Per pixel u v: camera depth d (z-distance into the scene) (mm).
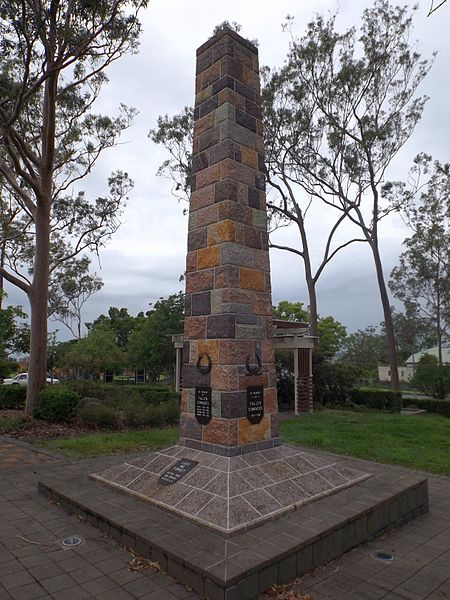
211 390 4852
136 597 2986
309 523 3744
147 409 11414
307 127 18734
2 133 10875
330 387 17625
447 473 6645
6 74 11656
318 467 4926
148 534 3559
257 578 3016
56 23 10016
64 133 14422
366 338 50000
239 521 3635
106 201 16281
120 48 11031
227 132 5246
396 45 18047
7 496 5137
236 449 4633
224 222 5066
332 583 3281
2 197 16219
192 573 3059
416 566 3582
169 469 4684
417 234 25344
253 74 5746
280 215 20719
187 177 18625
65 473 5613
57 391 11367
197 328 5160
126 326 43719
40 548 3721
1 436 9586
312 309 20609
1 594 3018
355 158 19734
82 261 25312
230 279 4918
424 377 19797
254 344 5043
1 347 24344
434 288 27766
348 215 20875
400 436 9852
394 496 4488
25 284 12016
